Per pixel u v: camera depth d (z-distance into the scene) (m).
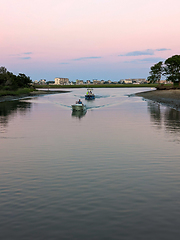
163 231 7.37
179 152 16.73
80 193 10.06
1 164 14.34
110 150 17.42
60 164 14.23
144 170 13.02
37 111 46.56
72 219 8.05
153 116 37.31
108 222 7.86
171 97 73.44
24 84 145.62
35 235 7.25
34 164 14.28
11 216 8.27
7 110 48.50
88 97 86.38
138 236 7.16
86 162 14.59
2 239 7.06
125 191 10.24
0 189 10.57
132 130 25.53
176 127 27.25
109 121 32.41
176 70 115.69
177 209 8.64
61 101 76.88
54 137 22.20
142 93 110.94
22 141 20.64
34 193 10.11
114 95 110.25
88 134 23.52
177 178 11.76
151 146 18.53
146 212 8.45
